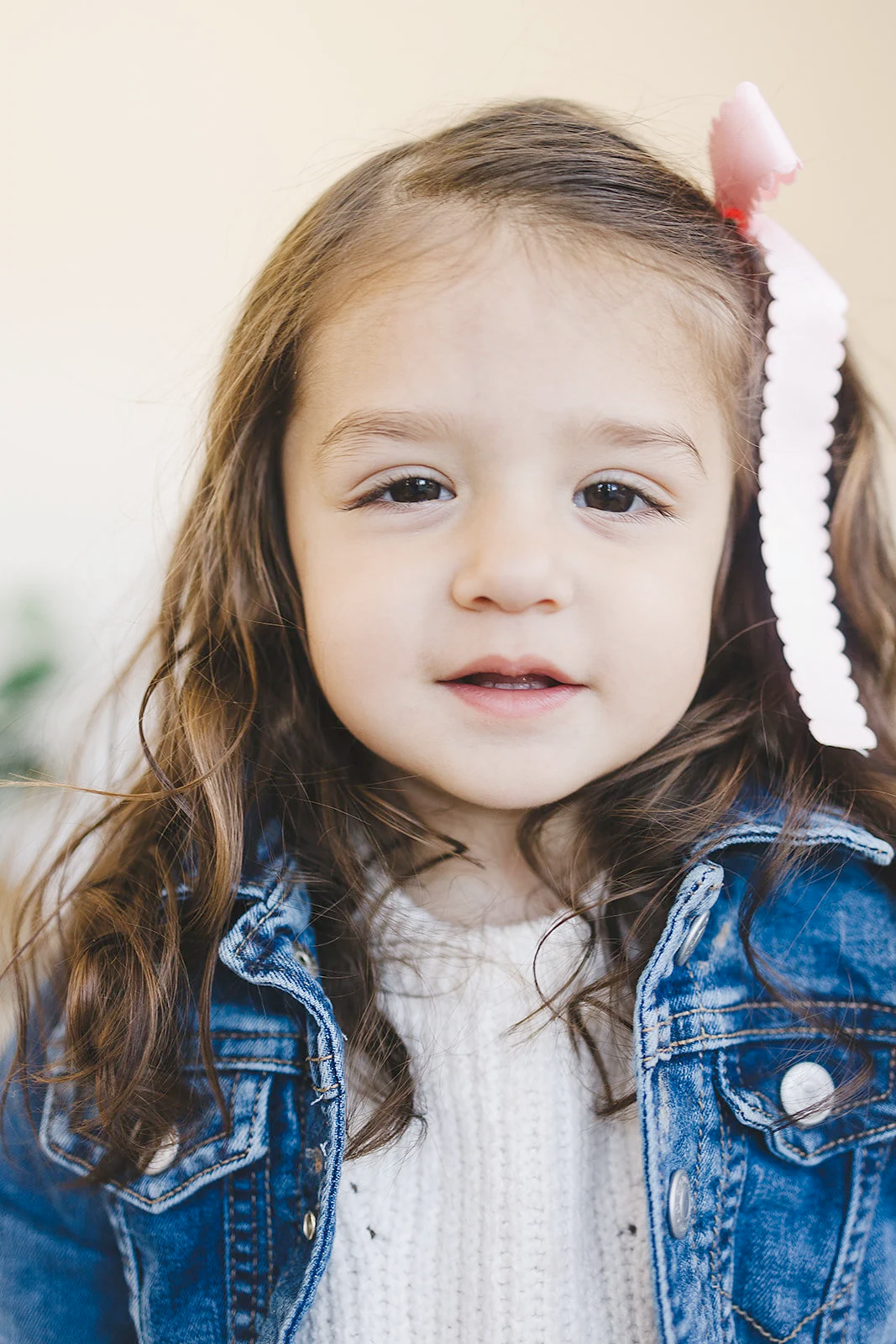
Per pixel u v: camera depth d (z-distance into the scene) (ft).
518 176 2.19
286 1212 2.19
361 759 2.47
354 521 2.10
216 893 2.36
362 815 2.40
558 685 2.08
